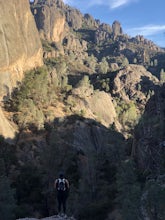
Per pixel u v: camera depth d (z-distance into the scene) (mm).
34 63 149250
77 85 174625
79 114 131000
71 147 99312
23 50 134875
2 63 118000
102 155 86438
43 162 74812
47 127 108125
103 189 64875
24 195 68938
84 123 117625
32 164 80688
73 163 85812
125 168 44656
